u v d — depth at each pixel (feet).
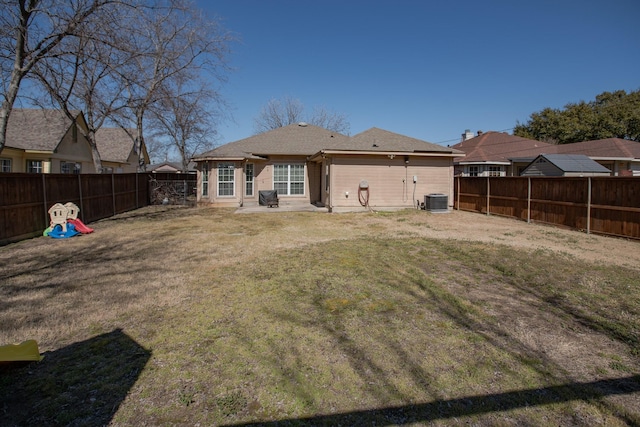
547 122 110.83
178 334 11.30
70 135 64.18
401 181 49.57
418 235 29.94
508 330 11.61
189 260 21.03
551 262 20.45
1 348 9.52
